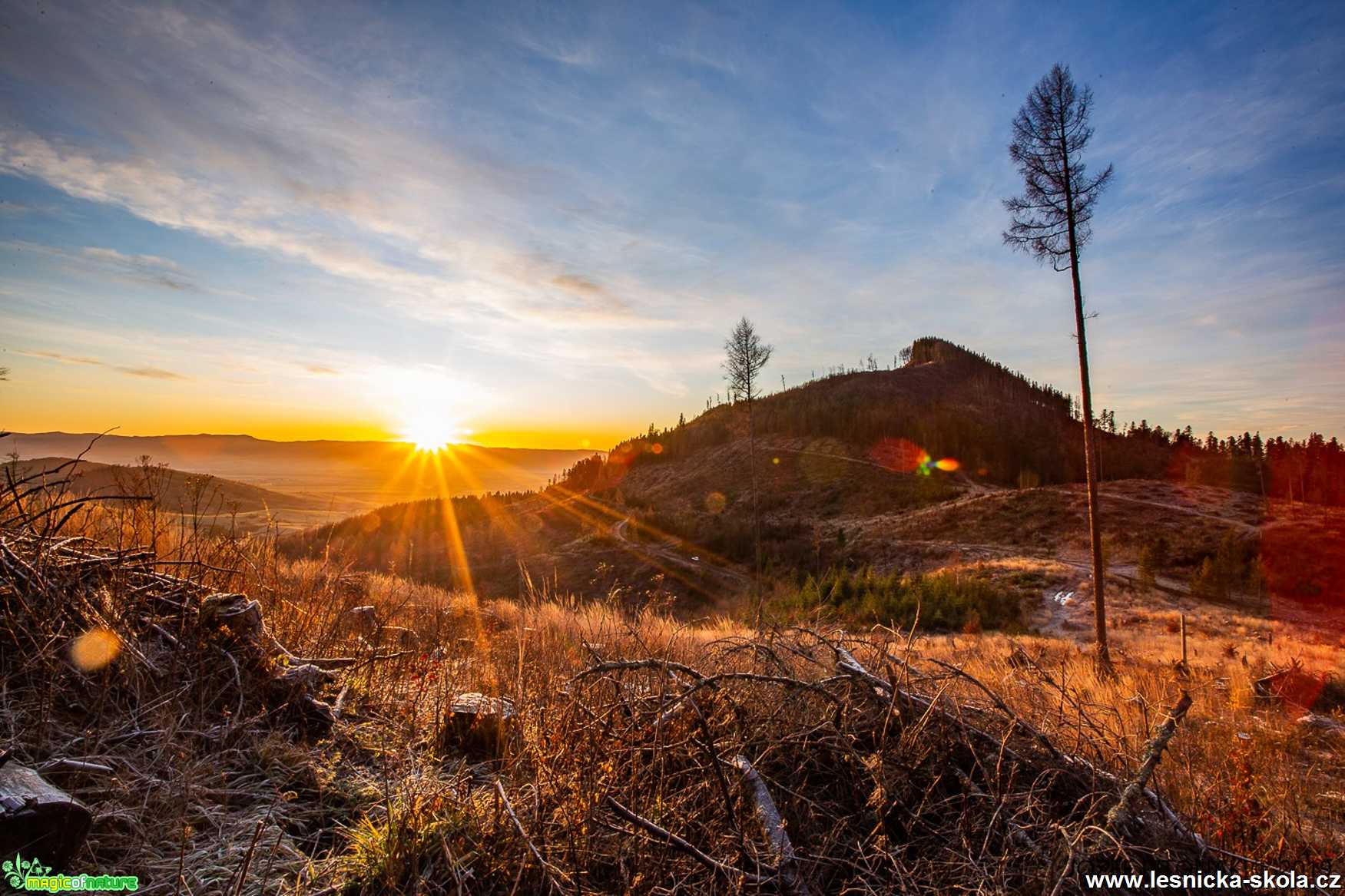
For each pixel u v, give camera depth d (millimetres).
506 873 2230
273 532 5656
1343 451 96438
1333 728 6312
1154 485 67562
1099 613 12867
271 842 2271
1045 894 2154
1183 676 8797
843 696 3258
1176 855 2637
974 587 30641
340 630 4582
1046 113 13922
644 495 113438
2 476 3318
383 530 34531
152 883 1968
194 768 2443
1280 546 45094
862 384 170125
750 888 2201
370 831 2326
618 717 3045
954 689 4043
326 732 3156
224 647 3314
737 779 2598
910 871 2314
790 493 98625
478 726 3299
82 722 2635
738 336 31062
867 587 28641
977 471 103938
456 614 6242
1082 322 13562
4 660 2717
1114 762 3229
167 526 4641
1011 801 2689
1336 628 29672
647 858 2273
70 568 3271
